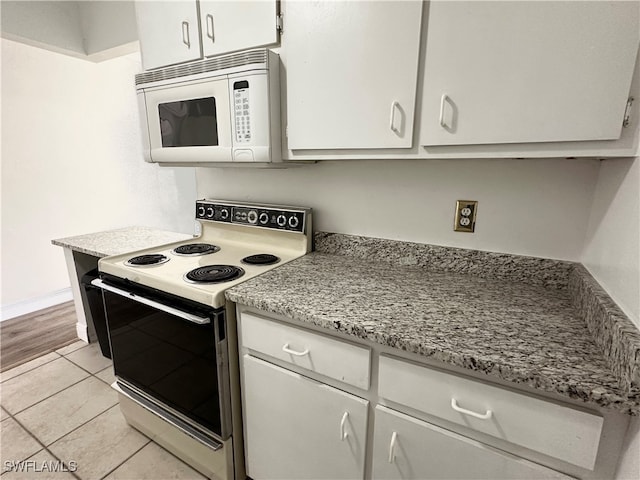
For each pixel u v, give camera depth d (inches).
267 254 60.2
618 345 25.2
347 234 58.9
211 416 47.6
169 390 51.9
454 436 32.1
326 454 41.2
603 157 31.5
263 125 46.3
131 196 139.6
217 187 72.6
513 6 30.9
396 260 54.7
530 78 31.3
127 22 78.1
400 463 35.9
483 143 34.7
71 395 73.1
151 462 57.3
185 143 55.1
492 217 47.1
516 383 28.5
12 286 109.1
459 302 39.5
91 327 94.1
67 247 81.6
